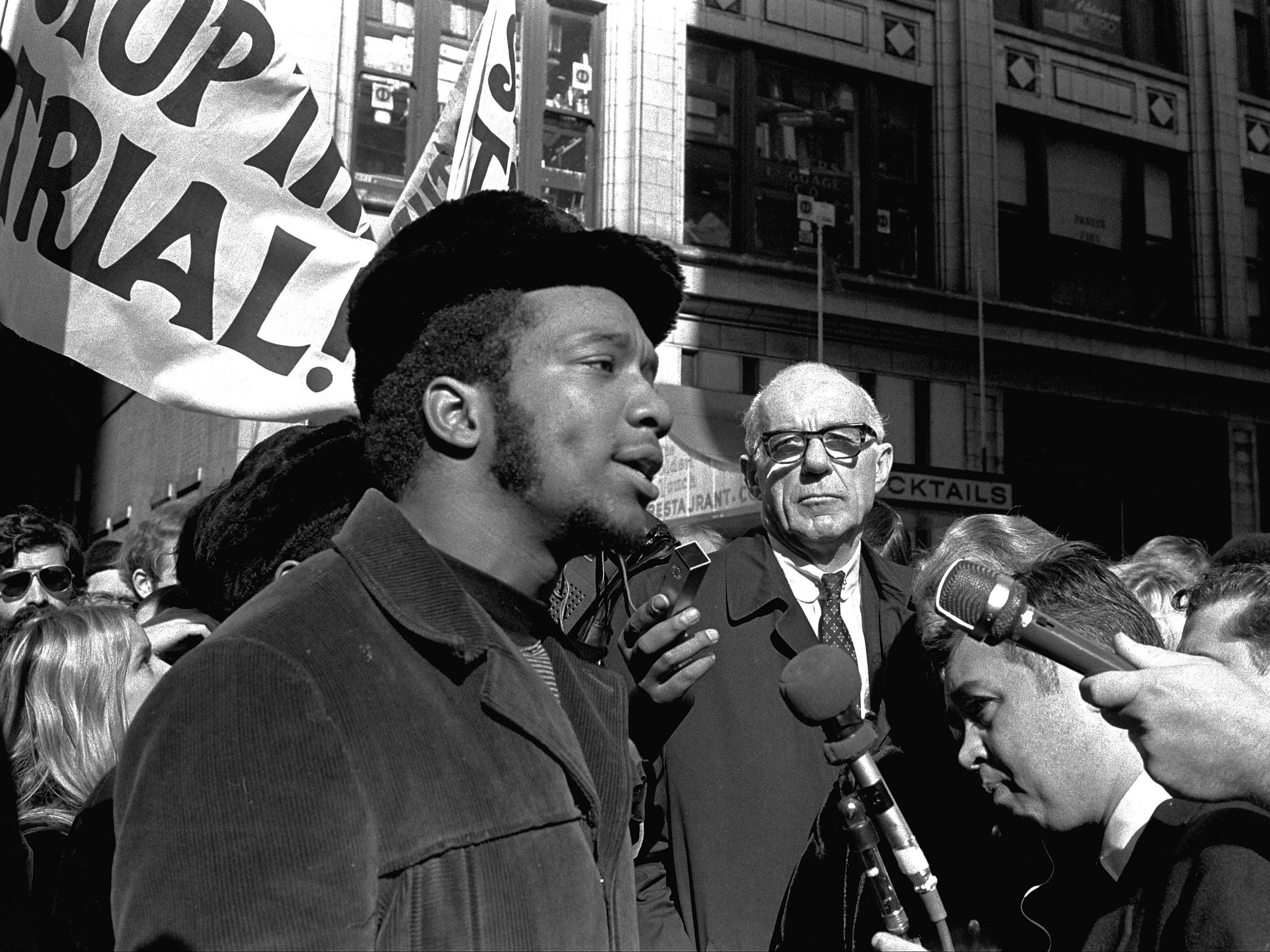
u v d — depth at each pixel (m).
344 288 3.18
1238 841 1.39
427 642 1.21
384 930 1.10
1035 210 15.01
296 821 1.07
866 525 3.78
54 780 2.52
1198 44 16.12
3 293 2.86
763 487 2.99
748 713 2.64
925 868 1.63
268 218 3.12
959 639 1.74
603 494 1.28
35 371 15.38
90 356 2.94
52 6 2.95
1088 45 15.66
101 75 2.98
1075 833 1.66
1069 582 1.71
